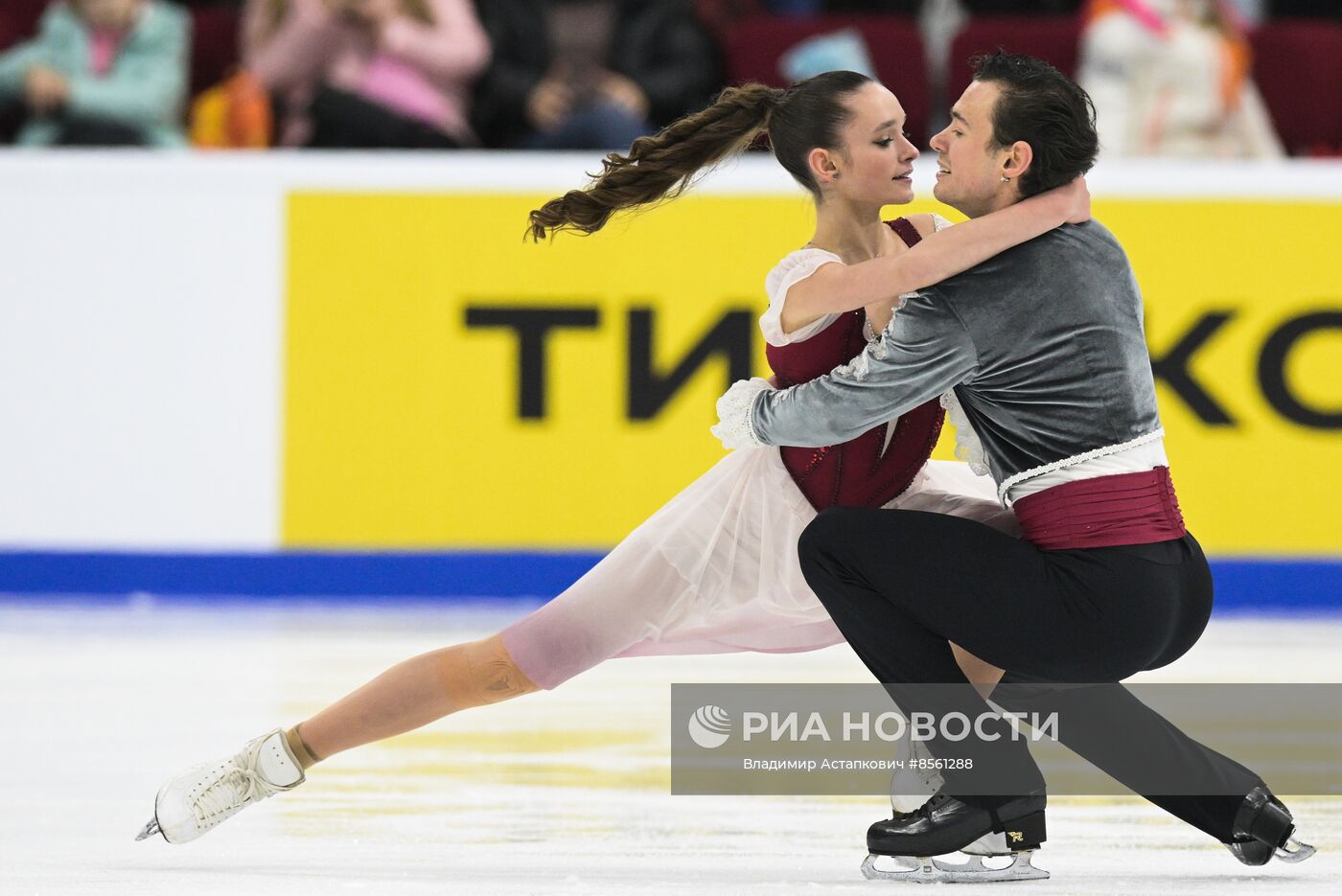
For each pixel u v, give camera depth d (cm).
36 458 2241
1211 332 2197
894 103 961
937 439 995
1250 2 2753
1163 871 941
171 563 2234
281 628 1980
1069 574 902
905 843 916
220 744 1313
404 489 2223
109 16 2397
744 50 2427
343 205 2227
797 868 949
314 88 2338
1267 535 2197
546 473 2214
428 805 1116
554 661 983
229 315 2234
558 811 1101
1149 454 917
